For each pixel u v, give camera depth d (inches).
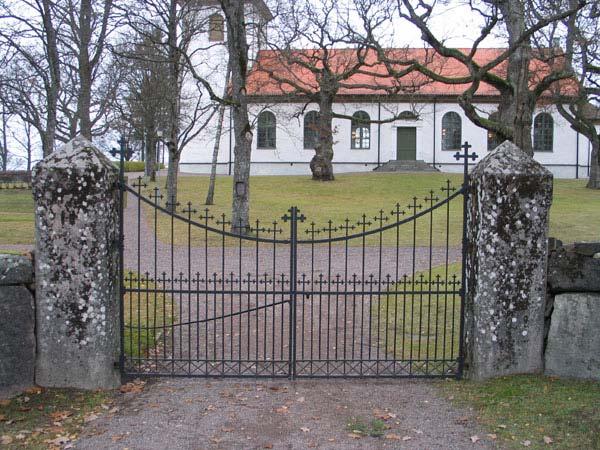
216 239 697.0
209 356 281.4
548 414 207.8
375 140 1850.4
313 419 209.8
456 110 1815.9
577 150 1817.2
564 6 766.5
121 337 243.4
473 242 242.5
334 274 481.1
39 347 232.7
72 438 193.5
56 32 769.6
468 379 244.7
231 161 1854.1
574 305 238.8
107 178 231.5
